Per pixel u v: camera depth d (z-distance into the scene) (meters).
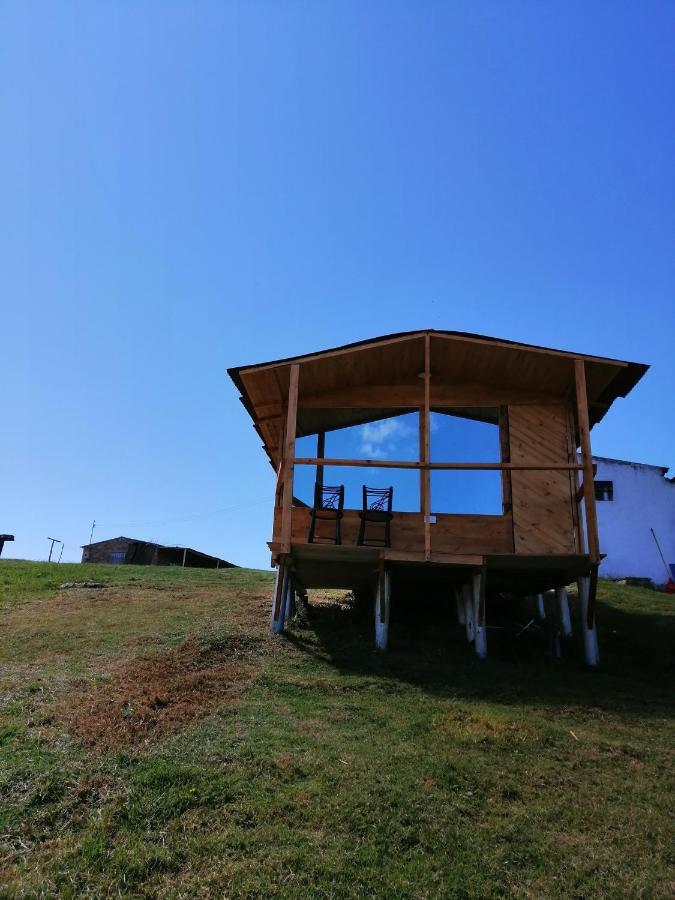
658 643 11.93
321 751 6.46
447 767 6.18
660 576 25.20
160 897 4.32
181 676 8.90
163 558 36.97
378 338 11.43
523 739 6.97
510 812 5.45
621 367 11.43
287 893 4.34
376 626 11.16
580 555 10.55
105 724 6.97
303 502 12.29
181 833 5.02
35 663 9.54
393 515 11.84
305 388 12.71
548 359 11.53
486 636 11.97
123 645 10.53
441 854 4.82
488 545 11.58
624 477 26.30
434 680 9.30
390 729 7.21
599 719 7.90
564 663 10.80
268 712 7.63
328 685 8.81
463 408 12.49
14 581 17.06
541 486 11.87
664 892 4.43
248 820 5.20
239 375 12.02
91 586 16.84
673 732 7.49
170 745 6.51
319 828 5.11
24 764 5.98
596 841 5.03
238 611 13.38
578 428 12.44
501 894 4.42
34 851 4.80
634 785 5.97
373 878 4.52
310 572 12.73
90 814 5.27
